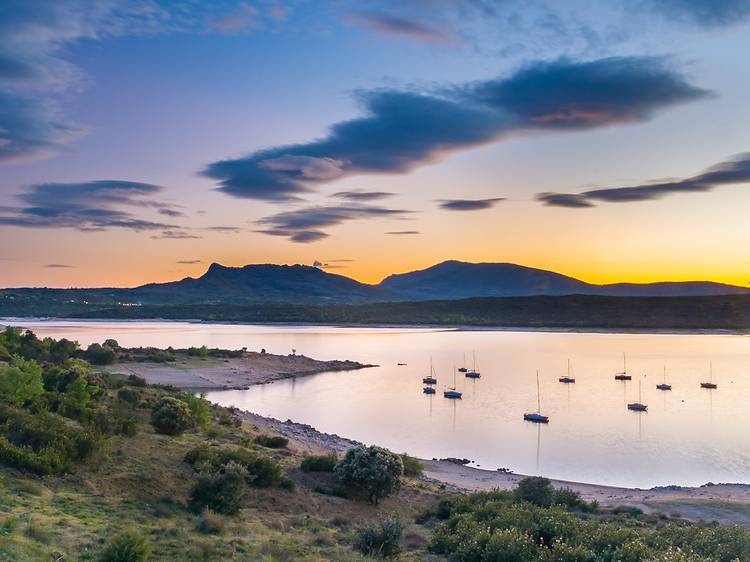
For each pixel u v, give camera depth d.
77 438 30.09
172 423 43.84
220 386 114.19
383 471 37.34
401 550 24.58
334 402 105.81
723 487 55.81
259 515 28.88
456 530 26.53
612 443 78.94
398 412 98.62
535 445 77.00
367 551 23.83
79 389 43.84
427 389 119.31
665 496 50.59
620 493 52.56
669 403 113.25
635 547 21.44
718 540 24.27
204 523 24.20
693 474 64.25
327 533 26.73
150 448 36.25
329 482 38.62
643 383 138.50
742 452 74.25
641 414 101.31
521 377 146.25
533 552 22.80
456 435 82.19
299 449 55.47
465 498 36.34
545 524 26.05
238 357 148.00
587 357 194.88
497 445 76.56
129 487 28.14
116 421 39.62
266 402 102.75
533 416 93.56
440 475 57.62
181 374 119.94
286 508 31.42
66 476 27.34
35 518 20.72
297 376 138.00
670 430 87.94
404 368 159.25
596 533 24.61
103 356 111.94
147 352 137.50
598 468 66.25
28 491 24.12
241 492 28.69
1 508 21.17
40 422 31.34
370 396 113.88
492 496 37.66
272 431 65.62
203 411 49.88
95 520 22.11
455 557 23.69
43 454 27.80
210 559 19.67
